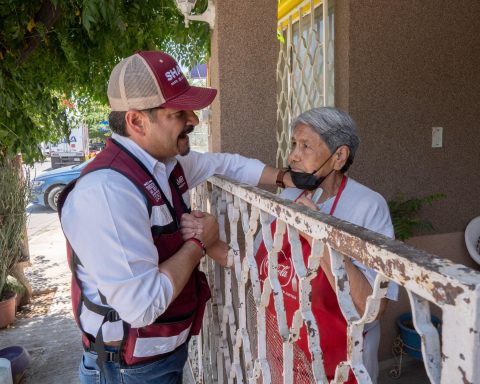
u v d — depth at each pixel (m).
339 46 2.94
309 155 1.56
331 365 1.44
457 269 0.55
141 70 1.30
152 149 1.38
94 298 1.40
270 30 2.62
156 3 3.80
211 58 2.80
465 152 3.15
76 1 3.23
